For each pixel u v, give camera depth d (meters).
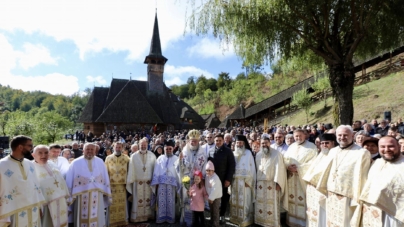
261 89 76.56
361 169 3.89
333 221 4.18
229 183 5.84
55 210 4.59
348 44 10.05
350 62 9.62
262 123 41.75
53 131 30.47
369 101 24.92
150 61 46.91
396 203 3.21
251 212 6.14
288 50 10.09
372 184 3.53
